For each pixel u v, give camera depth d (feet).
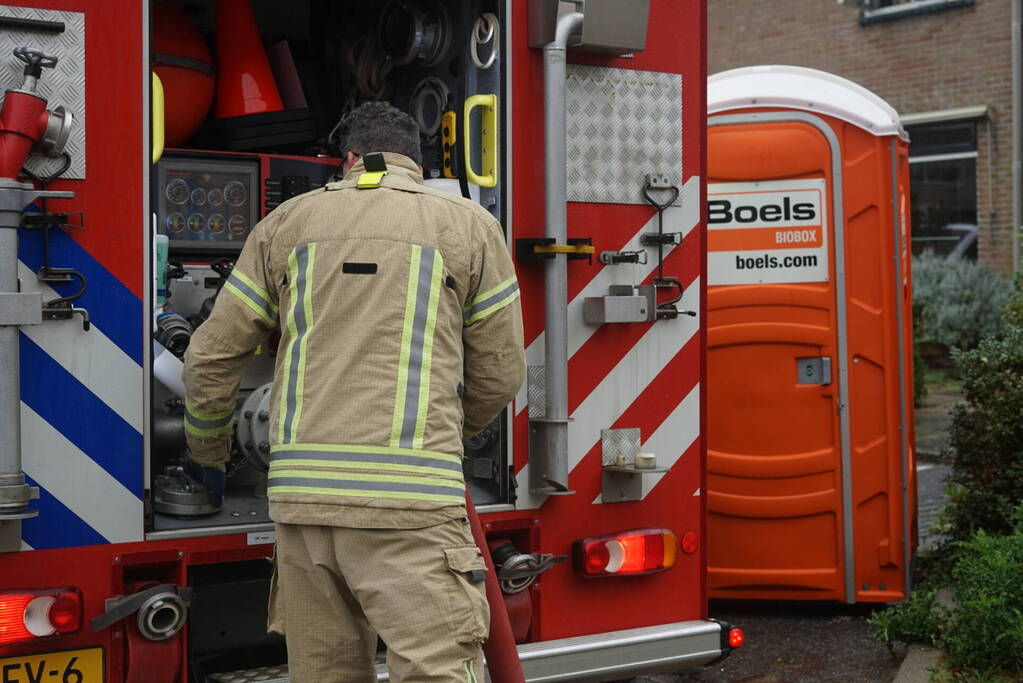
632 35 11.51
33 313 8.96
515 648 9.51
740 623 16.97
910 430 17.42
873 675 14.58
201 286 12.24
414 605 8.52
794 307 16.79
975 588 14.30
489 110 11.59
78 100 9.39
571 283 11.68
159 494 10.41
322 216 9.19
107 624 9.34
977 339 41.86
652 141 12.11
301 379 8.88
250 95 13.57
